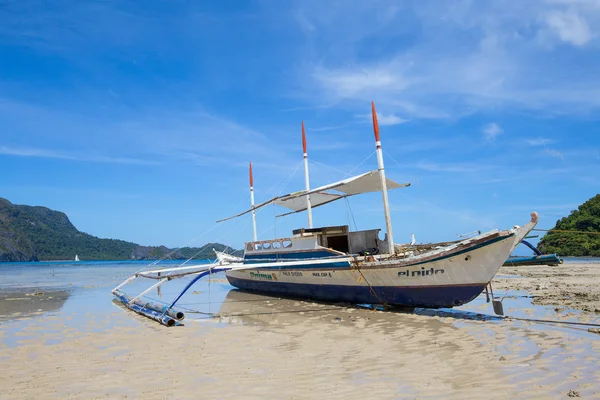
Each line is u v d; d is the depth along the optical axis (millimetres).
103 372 7547
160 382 6836
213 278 37938
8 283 32938
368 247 17312
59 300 19922
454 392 5852
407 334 10148
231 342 10000
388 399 5676
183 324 12805
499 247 11266
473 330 10273
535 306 13578
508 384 6074
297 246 17812
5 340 10648
